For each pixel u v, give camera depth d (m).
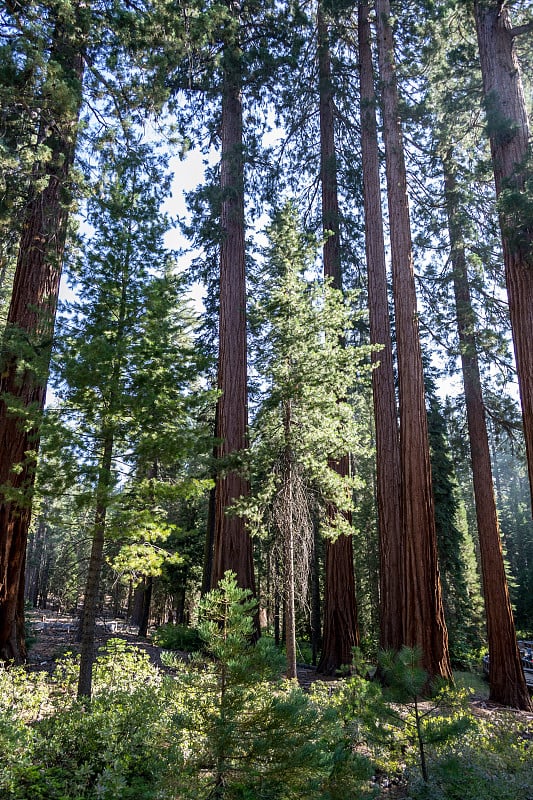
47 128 9.87
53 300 9.87
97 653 11.31
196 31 11.68
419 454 10.92
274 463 10.13
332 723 4.22
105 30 10.67
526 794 4.78
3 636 8.94
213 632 4.06
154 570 6.79
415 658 5.07
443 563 21.34
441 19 11.48
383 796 4.86
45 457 6.49
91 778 4.87
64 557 7.92
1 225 10.07
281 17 14.12
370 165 14.14
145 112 11.52
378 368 12.91
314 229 17.19
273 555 10.59
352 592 12.98
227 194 13.38
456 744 5.36
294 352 10.06
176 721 3.81
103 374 6.42
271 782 3.60
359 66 15.68
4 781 4.35
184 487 6.88
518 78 9.13
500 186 8.59
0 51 8.40
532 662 17.41
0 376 9.55
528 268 7.94
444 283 13.88
